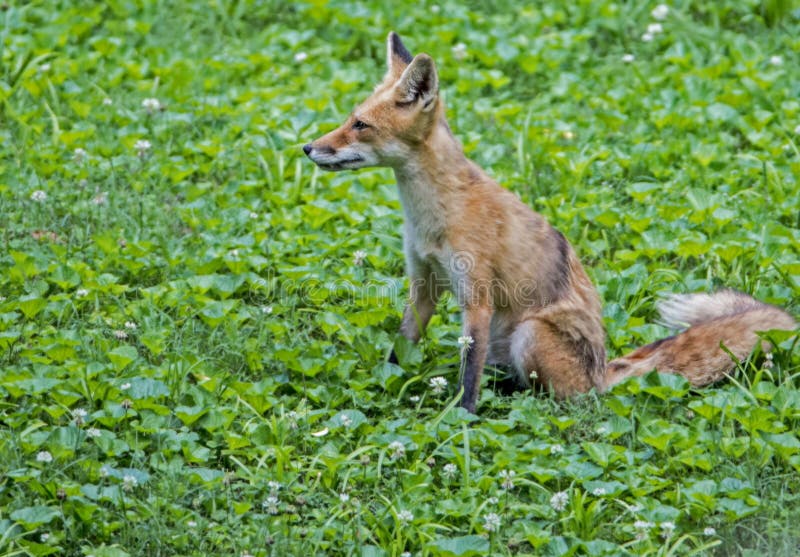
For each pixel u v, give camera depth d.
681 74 17.12
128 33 18.41
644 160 14.70
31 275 11.77
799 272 12.02
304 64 17.72
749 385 10.25
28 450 8.96
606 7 19.25
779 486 9.06
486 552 8.11
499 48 17.97
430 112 10.09
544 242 10.55
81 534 8.26
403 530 8.38
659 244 12.78
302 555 8.09
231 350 10.82
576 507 8.55
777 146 14.84
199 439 9.52
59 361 10.40
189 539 8.27
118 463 9.17
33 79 16.03
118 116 15.52
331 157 10.26
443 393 10.54
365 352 10.80
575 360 10.41
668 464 9.31
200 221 13.30
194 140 15.58
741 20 19.16
